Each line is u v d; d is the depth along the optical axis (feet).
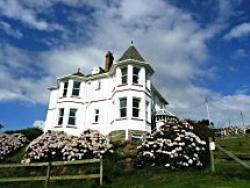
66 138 90.84
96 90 125.08
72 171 71.51
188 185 46.73
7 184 60.23
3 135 114.93
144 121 104.68
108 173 64.49
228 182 47.19
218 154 64.08
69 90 125.49
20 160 94.17
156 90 130.11
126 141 88.43
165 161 66.85
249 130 170.19
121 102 108.58
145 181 54.13
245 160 59.06
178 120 76.28
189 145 67.31
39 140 91.56
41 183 60.23
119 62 112.68
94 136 84.69
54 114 128.26
